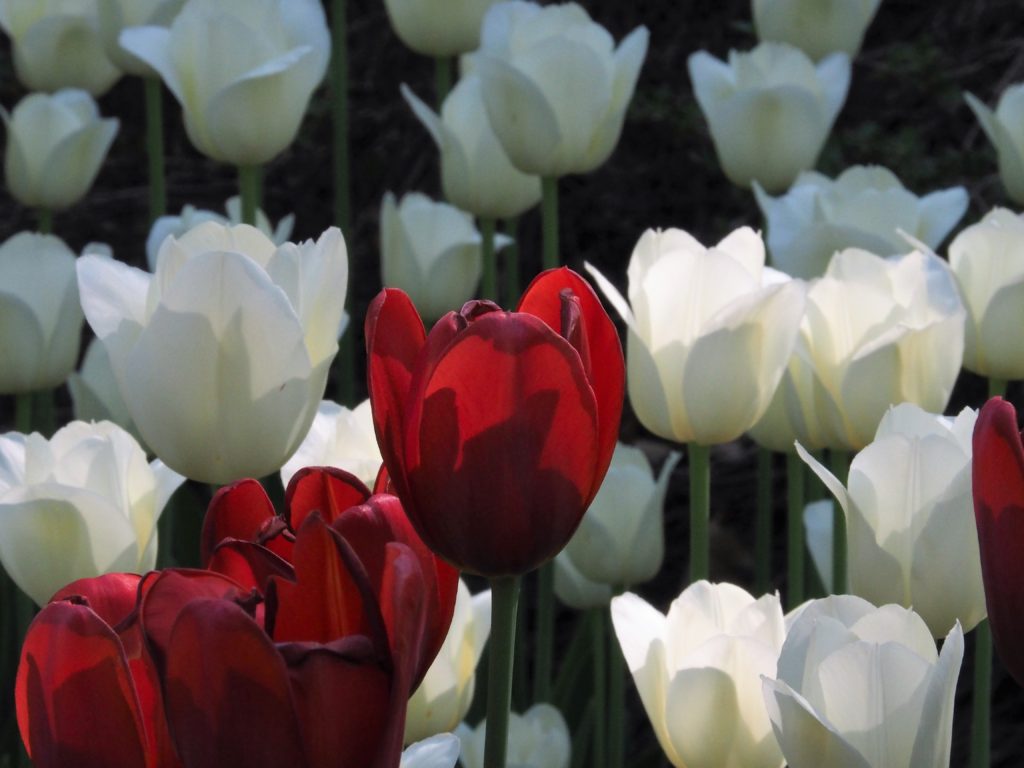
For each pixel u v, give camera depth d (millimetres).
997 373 1314
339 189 1979
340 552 958
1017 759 2061
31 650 965
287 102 1429
